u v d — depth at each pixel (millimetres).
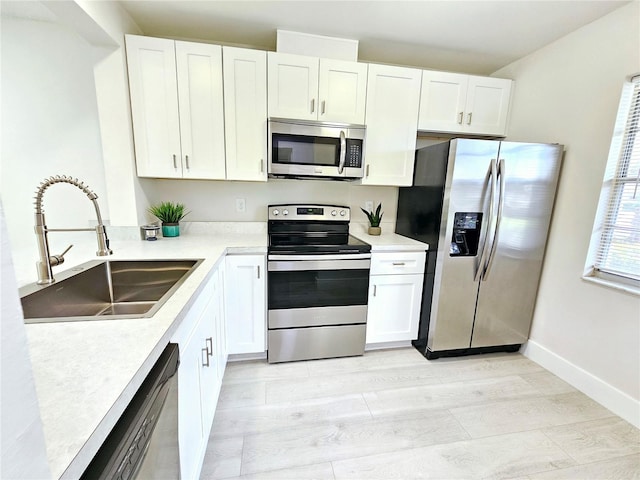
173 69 1795
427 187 2117
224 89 1867
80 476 423
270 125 1874
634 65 1587
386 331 2180
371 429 1501
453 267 1981
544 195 1973
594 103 1772
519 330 2182
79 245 1766
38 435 334
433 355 2135
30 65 1802
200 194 2311
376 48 2205
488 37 1992
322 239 2229
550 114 2041
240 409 1605
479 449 1404
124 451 523
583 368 1834
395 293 2143
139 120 1816
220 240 2029
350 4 1662
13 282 302
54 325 784
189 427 1040
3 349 294
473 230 1984
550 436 1490
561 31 1886
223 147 1926
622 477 1286
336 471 1277
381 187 2592
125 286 1449
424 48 2186
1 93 1796
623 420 1606
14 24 1753
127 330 769
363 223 2604
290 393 1740
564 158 1956
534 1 1602
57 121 1869
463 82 2203
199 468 1171
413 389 1812
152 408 649
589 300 1804
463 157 1838
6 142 1842
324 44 2033
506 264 2041
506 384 1888
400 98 2119
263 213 2418
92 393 534
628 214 1666
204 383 1258
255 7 1702
